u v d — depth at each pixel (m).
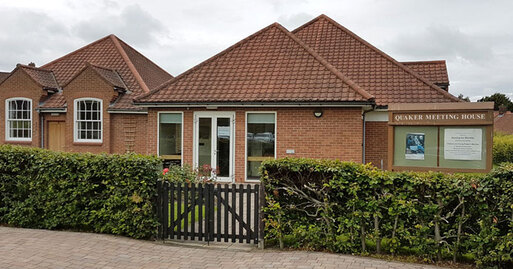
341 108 13.15
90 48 22.02
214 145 14.18
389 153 8.94
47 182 7.47
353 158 13.05
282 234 6.57
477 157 8.27
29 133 19.09
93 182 7.29
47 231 7.38
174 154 14.61
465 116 8.34
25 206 7.59
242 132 13.96
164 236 7.14
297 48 15.38
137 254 6.27
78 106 18.22
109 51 21.48
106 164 7.19
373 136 14.59
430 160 8.62
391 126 8.91
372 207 6.12
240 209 6.84
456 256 5.96
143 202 7.08
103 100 17.88
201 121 14.30
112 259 5.98
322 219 6.45
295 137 13.52
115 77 18.97
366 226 6.27
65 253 6.14
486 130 8.23
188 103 13.87
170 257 6.17
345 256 6.17
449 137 8.48
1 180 7.75
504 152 25.41
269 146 13.87
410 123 8.73
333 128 13.22
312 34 18.53
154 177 7.14
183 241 7.07
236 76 14.77
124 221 7.11
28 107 19.11
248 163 14.02
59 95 19.30
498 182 5.51
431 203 5.87
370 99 12.63
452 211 5.89
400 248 6.29
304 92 13.48
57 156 7.42
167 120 14.62
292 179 6.61
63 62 21.28
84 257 6.00
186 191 7.12
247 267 5.70
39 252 6.13
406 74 15.74
